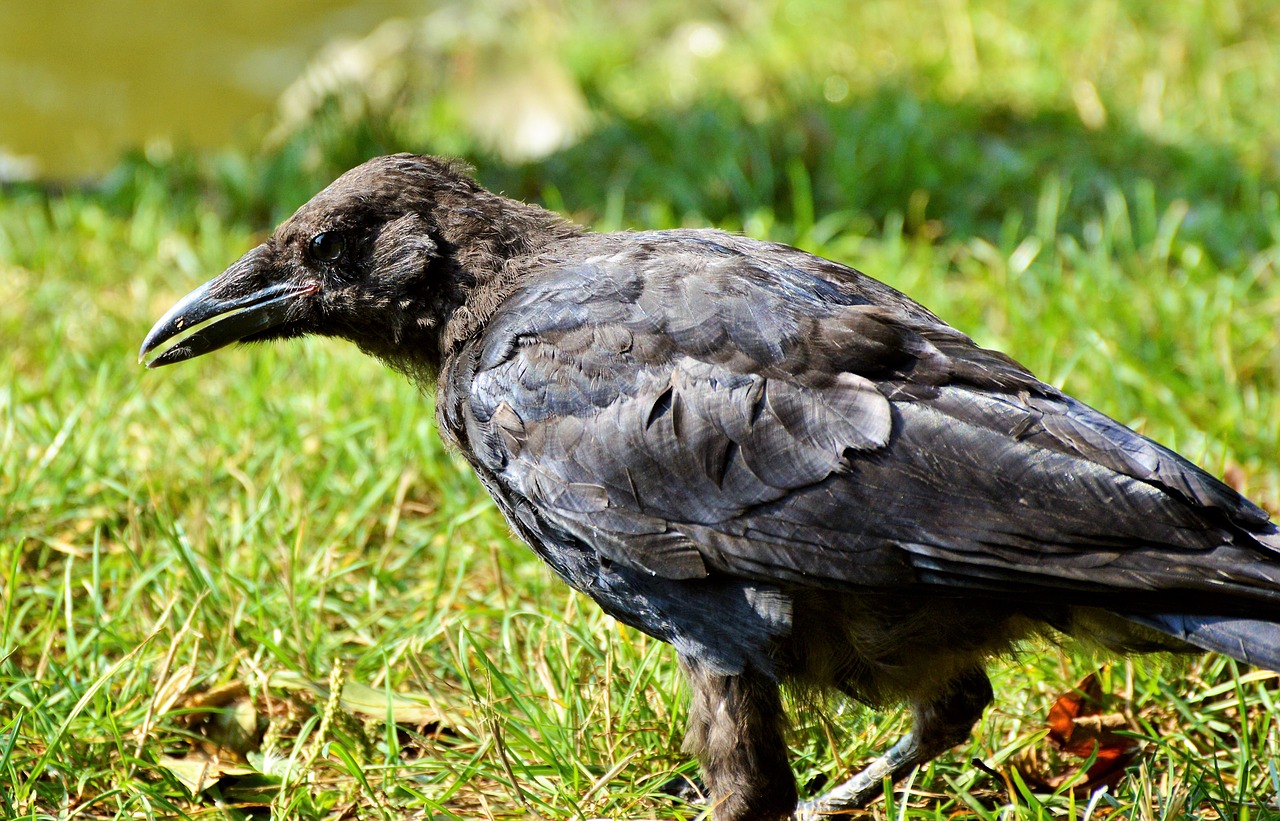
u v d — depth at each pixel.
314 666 8.80
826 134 15.64
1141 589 6.50
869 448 6.82
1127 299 12.15
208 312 8.26
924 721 7.76
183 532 9.73
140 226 14.52
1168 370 11.28
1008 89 16.97
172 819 7.62
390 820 7.43
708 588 7.11
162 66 22.06
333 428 10.87
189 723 8.41
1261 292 12.66
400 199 8.01
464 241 7.93
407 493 10.52
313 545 9.93
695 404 7.03
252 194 15.91
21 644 8.56
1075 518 6.62
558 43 21.47
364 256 8.05
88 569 9.69
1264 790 7.68
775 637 7.05
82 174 18.23
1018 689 8.53
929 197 14.58
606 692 8.01
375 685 8.73
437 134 17.41
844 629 7.16
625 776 7.92
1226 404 10.91
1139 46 17.58
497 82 18.11
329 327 8.32
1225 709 8.35
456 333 7.88
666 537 7.06
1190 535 6.55
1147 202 13.23
